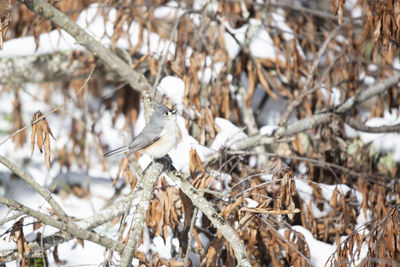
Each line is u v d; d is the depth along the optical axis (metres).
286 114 10.79
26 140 12.88
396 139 12.00
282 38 12.02
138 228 7.20
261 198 8.73
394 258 7.54
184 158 9.66
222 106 11.04
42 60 11.23
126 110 13.17
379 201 9.75
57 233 8.59
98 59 11.46
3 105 14.11
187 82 10.16
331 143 11.05
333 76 12.12
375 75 12.70
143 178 8.21
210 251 7.77
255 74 11.57
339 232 9.81
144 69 11.83
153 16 11.70
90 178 12.05
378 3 8.86
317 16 13.27
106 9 11.34
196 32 11.14
